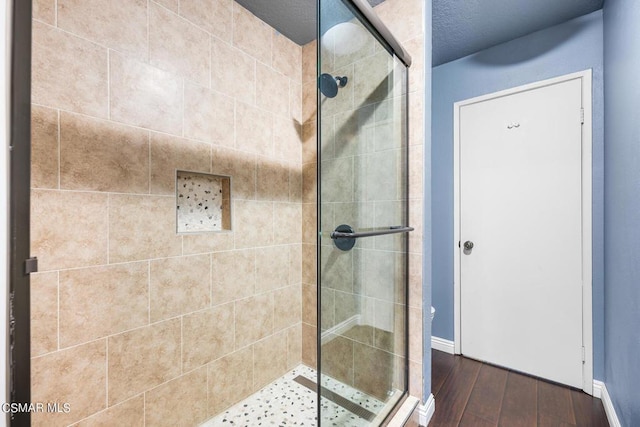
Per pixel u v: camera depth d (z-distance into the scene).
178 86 1.38
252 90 1.74
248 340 1.73
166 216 1.35
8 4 0.37
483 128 2.13
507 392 1.75
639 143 1.11
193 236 1.46
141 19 1.26
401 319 1.53
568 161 1.82
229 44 1.61
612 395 1.50
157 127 1.31
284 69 1.95
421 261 1.52
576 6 1.69
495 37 1.98
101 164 1.15
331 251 1.09
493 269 2.09
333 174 1.08
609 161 1.56
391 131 1.44
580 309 1.78
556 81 1.85
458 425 1.49
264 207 1.82
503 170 2.05
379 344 1.37
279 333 1.92
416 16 1.51
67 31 1.06
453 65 2.26
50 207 1.03
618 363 1.39
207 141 1.51
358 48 1.19
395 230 1.36
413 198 1.55
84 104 1.10
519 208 1.98
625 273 1.28
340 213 1.13
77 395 1.09
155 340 1.32
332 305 1.09
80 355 1.10
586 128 1.76
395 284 1.49
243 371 1.70
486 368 2.04
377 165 1.34
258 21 1.77
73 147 1.08
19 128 0.38
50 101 1.03
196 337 1.47
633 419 1.17
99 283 1.15
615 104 1.44
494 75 2.08
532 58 1.94
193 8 1.44
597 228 1.73
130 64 1.22
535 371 1.92
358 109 1.21
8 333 0.36
